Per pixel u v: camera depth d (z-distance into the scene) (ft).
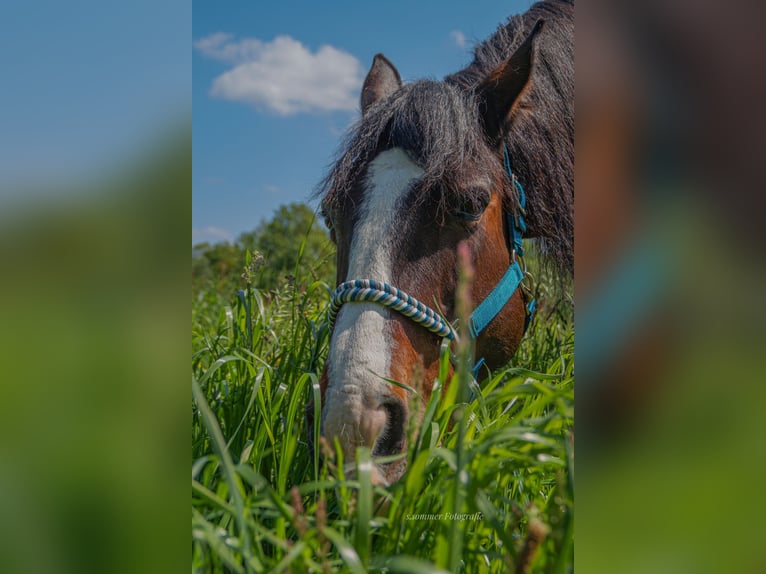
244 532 3.95
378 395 5.60
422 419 5.53
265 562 4.11
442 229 6.77
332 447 5.47
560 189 8.88
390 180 6.72
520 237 8.18
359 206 6.70
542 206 8.53
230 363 8.36
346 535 4.51
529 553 3.43
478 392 5.99
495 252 7.48
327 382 5.80
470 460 4.21
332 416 5.54
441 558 4.00
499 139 7.82
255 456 6.02
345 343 5.91
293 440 5.68
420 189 6.64
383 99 7.59
